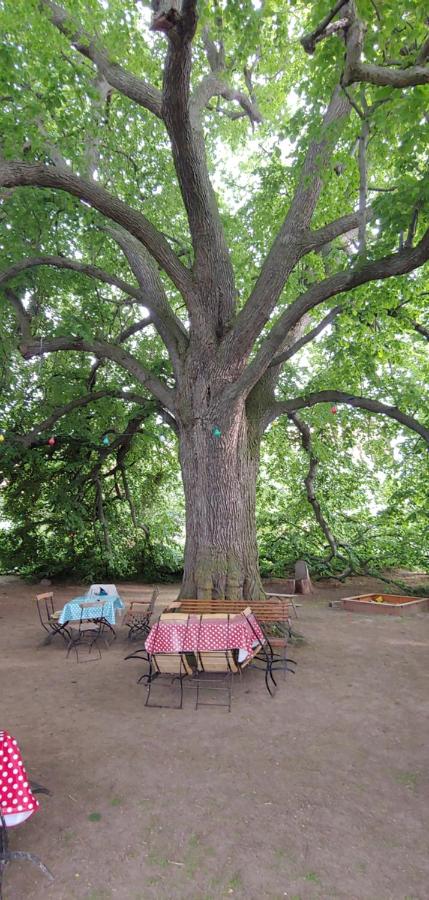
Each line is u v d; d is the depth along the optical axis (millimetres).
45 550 17078
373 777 4582
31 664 8180
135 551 17328
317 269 11188
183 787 4395
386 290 9898
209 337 8812
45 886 3221
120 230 10203
